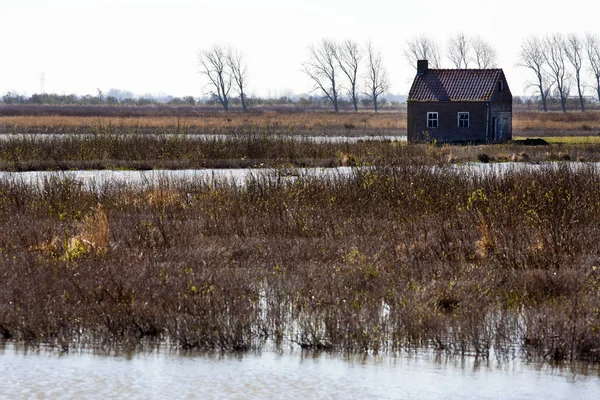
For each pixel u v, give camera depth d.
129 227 40.69
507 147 119.44
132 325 26.27
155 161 88.44
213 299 27.42
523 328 25.58
